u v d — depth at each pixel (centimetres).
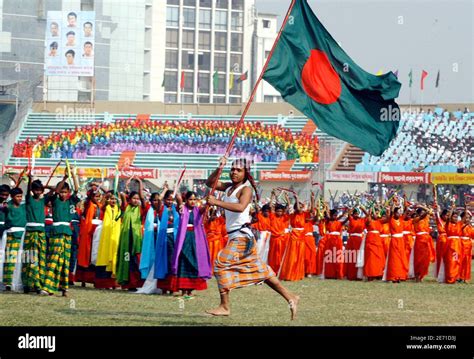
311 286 1939
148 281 1628
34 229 1502
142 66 5675
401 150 4703
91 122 5028
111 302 1413
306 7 1454
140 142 4850
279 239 2209
